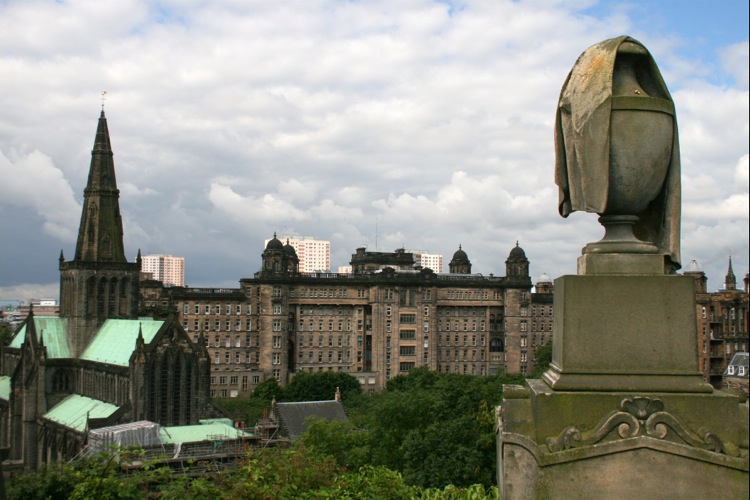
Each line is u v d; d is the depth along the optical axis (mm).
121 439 97250
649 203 10773
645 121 9852
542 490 9508
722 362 152125
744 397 9617
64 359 141000
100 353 137125
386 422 78812
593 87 9992
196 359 123688
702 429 9375
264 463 24109
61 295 150250
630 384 9766
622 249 10172
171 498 20891
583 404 9641
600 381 9812
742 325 154375
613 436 9430
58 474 49312
